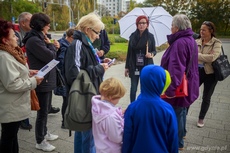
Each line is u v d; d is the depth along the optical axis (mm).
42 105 2936
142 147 1718
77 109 1922
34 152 2980
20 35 3645
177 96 2537
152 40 4148
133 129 1765
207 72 3615
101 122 1814
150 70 1756
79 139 2451
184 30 2557
